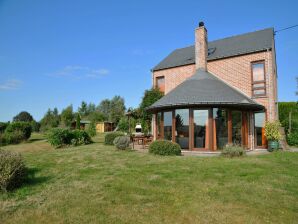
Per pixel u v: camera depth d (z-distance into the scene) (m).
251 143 17.38
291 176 8.22
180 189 6.84
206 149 14.93
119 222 4.93
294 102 23.66
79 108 87.50
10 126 24.58
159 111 17.59
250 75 18.12
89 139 21.31
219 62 19.61
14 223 4.95
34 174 8.83
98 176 8.34
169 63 22.92
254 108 16.77
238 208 5.54
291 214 5.24
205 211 5.39
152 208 5.57
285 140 18.83
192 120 15.38
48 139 19.28
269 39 18.64
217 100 14.63
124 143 14.96
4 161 7.12
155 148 12.86
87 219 5.06
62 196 6.38
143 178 7.95
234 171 8.80
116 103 97.12
